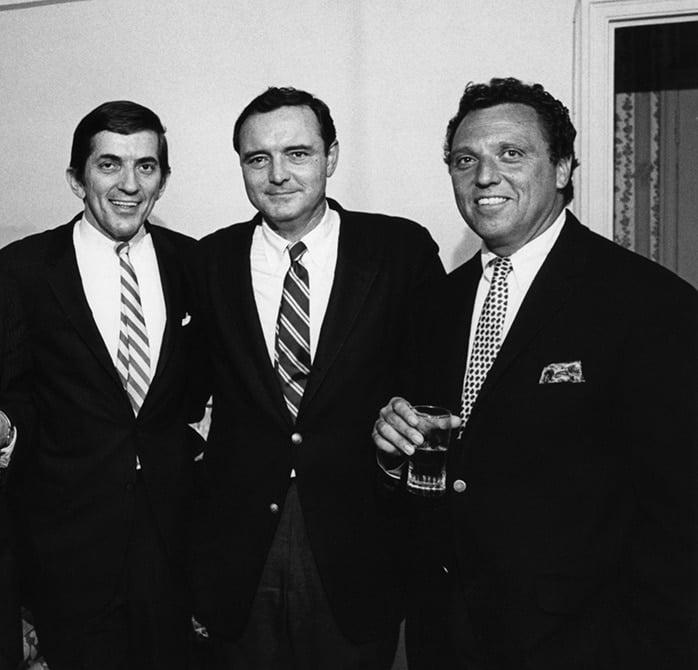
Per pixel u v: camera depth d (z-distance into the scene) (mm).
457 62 2309
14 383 1693
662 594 1227
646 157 3059
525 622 1291
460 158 1408
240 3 2490
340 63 2408
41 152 2725
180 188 2596
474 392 1391
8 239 2787
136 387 1744
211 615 1658
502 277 1416
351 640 1618
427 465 1369
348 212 1788
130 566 1753
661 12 2170
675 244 3078
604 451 1290
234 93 2520
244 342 1629
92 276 1761
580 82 2230
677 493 1204
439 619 1449
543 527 1289
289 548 1620
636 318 1246
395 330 1669
